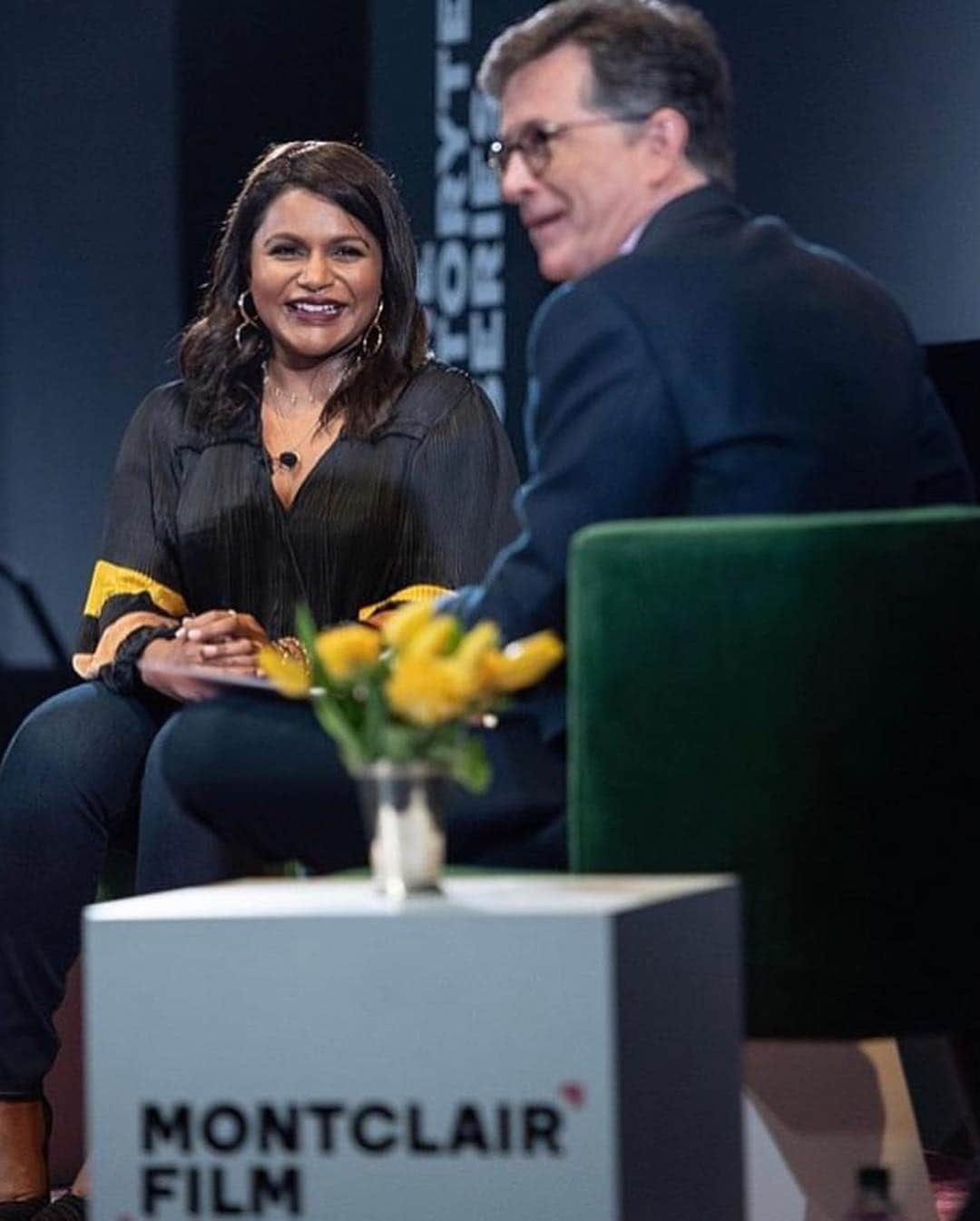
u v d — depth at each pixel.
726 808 5.69
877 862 5.69
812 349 6.06
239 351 8.05
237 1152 4.82
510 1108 4.71
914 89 10.39
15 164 14.38
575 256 6.38
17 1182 7.24
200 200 13.76
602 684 5.73
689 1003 5.08
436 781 5.01
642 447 5.94
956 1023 5.81
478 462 7.95
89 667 7.72
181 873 6.89
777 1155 6.28
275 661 5.24
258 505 7.89
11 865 7.39
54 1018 8.22
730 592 5.68
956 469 6.48
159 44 13.84
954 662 5.71
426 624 5.09
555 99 6.26
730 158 6.39
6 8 14.36
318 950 4.79
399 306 8.04
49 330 14.36
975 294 10.26
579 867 5.77
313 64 13.20
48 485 14.40
